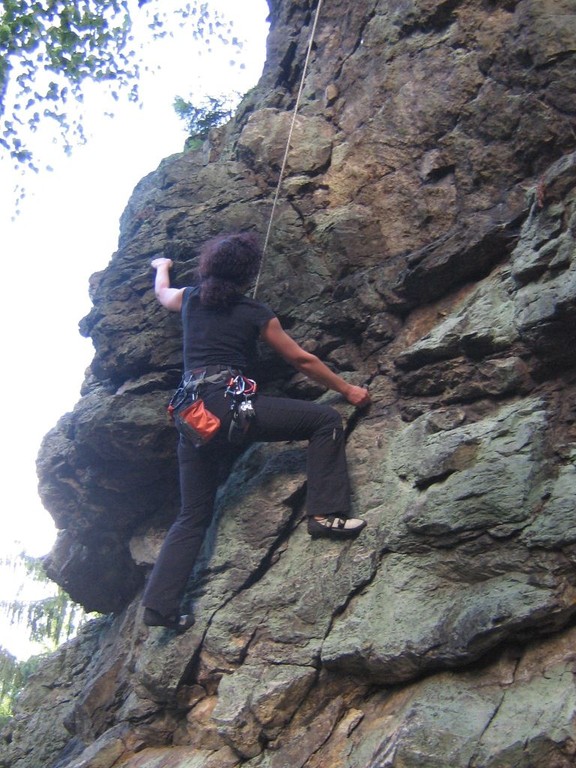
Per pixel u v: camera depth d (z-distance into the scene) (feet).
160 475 16.17
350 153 16.40
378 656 11.56
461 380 13.19
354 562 12.73
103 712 16.11
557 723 9.64
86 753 14.39
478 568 11.46
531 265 12.26
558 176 12.33
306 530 13.76
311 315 15.31
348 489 13.24
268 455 14.73
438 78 15.83
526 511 11.21
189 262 15.98
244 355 13.66
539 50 14.20
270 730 12.04
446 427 12.94
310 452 13.43
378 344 14.70
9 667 30.12
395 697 11.74
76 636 20.33
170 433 15.48
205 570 13.94
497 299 13.19
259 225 16.26
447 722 10.42
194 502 13.84
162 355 15.65
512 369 12.54
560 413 11.85
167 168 18.76
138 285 16.46
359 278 15.12
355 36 17.60
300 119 17.19
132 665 15.92
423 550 12.16
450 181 15.29
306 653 12.37
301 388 15.10
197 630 13.48
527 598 10.69
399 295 14.57
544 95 14.15
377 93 16.60
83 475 17.16
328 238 15.67
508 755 9.65
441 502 12.00
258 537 13.78
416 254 14.32
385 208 15.69
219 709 12.39
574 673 10.25
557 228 12.22
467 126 15.20
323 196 16.35
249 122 17.60
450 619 11.23
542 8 14.47
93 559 18.40
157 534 16.60
